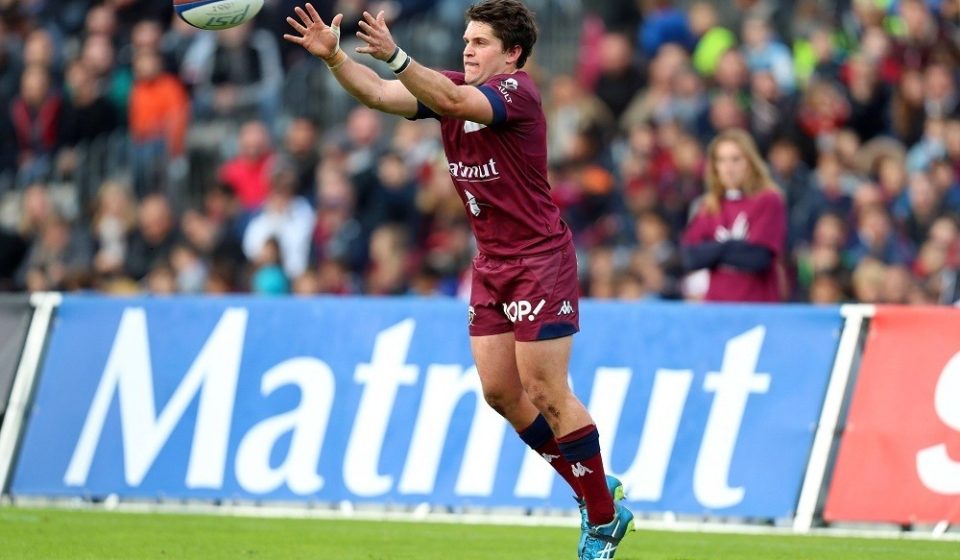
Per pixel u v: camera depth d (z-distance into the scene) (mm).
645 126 44719
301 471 28984
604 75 49094
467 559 23062
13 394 30469
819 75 47594
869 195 41562
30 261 47062
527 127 19906
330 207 45281
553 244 20250
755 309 27844
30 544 24297
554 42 52781
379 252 42344
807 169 45688
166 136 50281
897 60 48875
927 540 25766
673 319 28125
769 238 30141
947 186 44219
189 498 29344
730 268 30438
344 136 49531
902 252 41938
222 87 50719
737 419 27484
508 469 28078
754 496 27125
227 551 23781
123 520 27672
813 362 27422
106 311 30469
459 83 20719
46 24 54188
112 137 50938
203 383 29734
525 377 20391
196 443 29531
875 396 27031
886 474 26766
